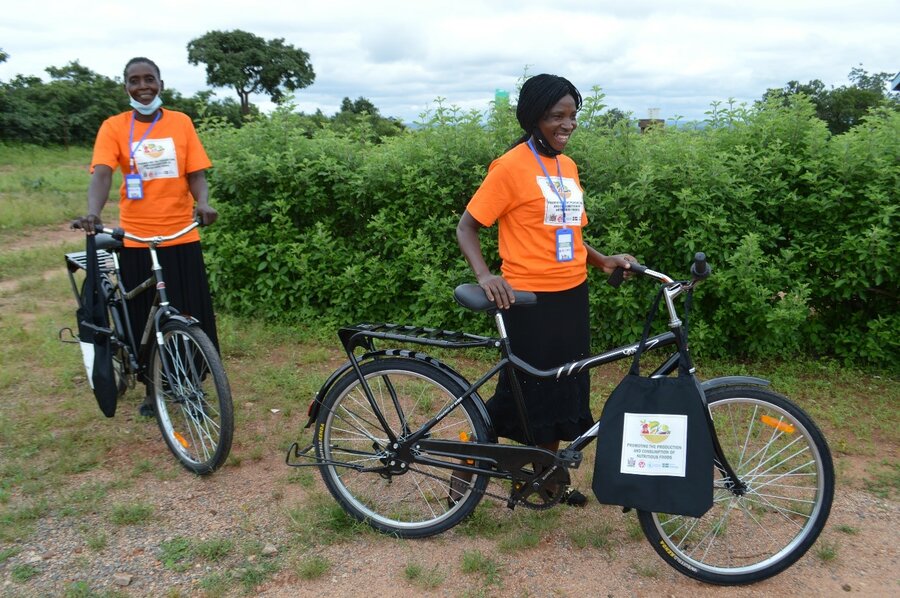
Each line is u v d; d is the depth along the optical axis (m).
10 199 13.28
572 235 2.87
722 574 2.76
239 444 3.94
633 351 2.76
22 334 5.58
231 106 46.31
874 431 4.26
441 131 5.80
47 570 2.80
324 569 2.81
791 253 5.08
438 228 5.70
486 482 2.98
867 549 3.04
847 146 5.05
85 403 4.38
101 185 3.74
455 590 2.74
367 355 3.08
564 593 2.73
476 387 2.92
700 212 5.05
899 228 4.97
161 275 3.65
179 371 3.72
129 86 3.80
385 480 3.52
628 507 2.65
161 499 3.34
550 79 2.73
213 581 2.73
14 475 3.50
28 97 33.69
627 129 5.46
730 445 3.69
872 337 5.16
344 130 6.62
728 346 5.44
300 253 6.04
